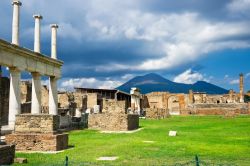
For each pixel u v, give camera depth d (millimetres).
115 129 35625
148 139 26688
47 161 16547
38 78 37000
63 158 17438
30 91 50094
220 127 38875
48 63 39281
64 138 21234
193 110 87812
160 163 15906
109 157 17797
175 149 20703
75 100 62812
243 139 26297
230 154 18766
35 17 36688
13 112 31672
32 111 37031
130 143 23859
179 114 89562
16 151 19844
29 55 34250
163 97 103688
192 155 18391
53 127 20422
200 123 47031
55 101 41562
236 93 102625
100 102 69812
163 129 37062
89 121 37531
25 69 33844
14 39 31625
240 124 42719
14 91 31844
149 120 57969
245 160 16828
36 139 20016
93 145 22906
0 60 29297
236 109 79875
